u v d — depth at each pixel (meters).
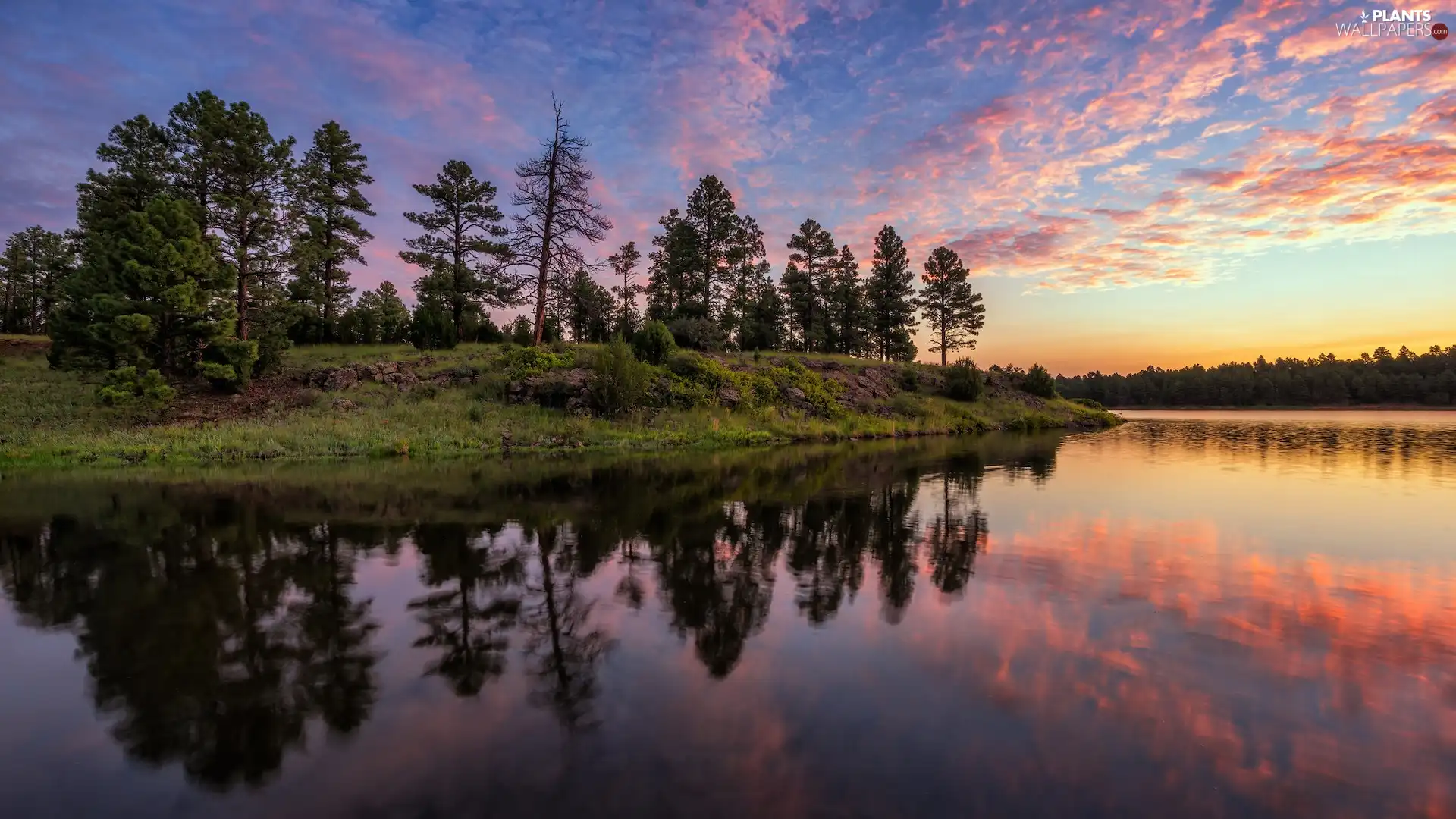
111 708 3.46
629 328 47.81
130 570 6.19
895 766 2.83
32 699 3.57
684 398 26.41
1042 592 5.41
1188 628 4.50
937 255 55.94
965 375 38.69
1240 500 10.16
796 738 3.08
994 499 10.38
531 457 17.31
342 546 7.15
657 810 2.52
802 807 2.53
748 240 47.22
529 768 2.85
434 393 24.05
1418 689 3.54
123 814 2.57
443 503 9.98
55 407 20.62
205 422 19.88
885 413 31.97
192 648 4.30
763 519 8.77
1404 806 2.52
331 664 4.02
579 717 3.32
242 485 11.92
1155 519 8.59
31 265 47.78
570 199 30.45
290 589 5.57
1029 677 3.73
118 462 15.50
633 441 21.31
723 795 2.62
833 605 5.11
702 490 11.42
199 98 25.59
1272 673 3.76
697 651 4.20
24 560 6.55
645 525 8.38
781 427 25.80
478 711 3.39
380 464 15.56
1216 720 3.21
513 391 24.33
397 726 3.24
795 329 56.25
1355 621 4.62
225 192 26.00
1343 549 6.86
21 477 13.04
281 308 27.52
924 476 13.40
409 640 4.43
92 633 4.56
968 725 3.19
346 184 35.09
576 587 5.66
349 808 2.58
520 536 7.68
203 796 2.68
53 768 2.90
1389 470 14.16
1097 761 2.86
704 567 6.30
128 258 20.66
